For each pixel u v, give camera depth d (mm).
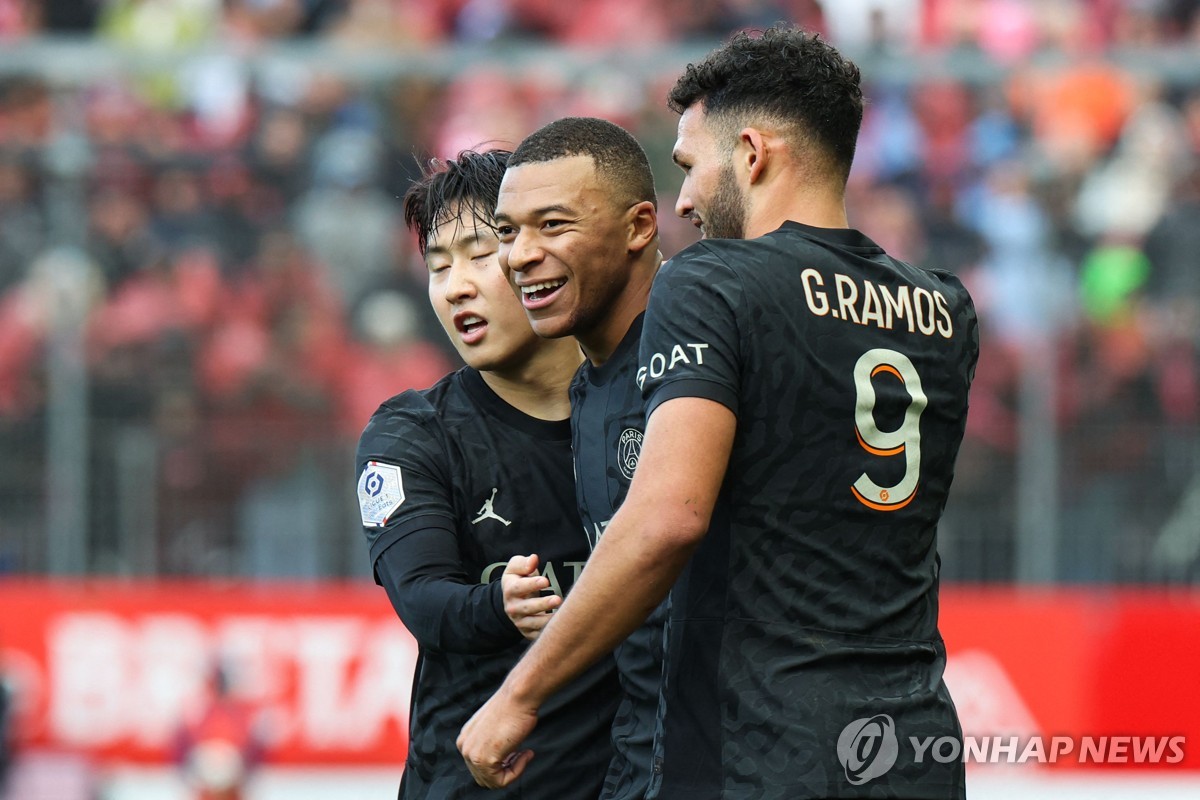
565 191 9211
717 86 9070
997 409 23188
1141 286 23828
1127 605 22453
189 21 31625
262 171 24656
